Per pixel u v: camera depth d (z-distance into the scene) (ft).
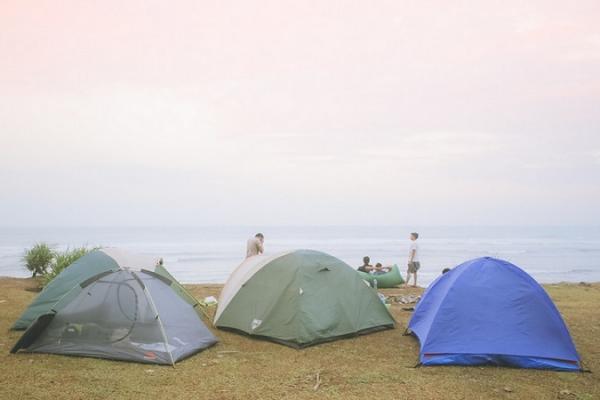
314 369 23.61
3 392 19.33
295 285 29.30
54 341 25.26
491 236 576.20
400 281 58.08
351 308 30.66
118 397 19.24
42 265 57.16
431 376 22.59
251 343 28.43
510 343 24.23
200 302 41.88
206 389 20.47
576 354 24.16
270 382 21.56
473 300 25.27
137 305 25.31
